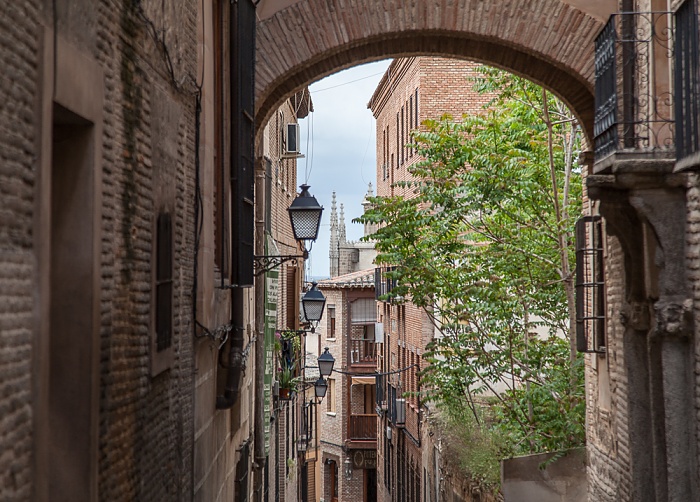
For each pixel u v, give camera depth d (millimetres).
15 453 4051
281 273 25812
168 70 7613
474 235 18828
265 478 18281
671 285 8930
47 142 4441
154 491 7133
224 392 11164
